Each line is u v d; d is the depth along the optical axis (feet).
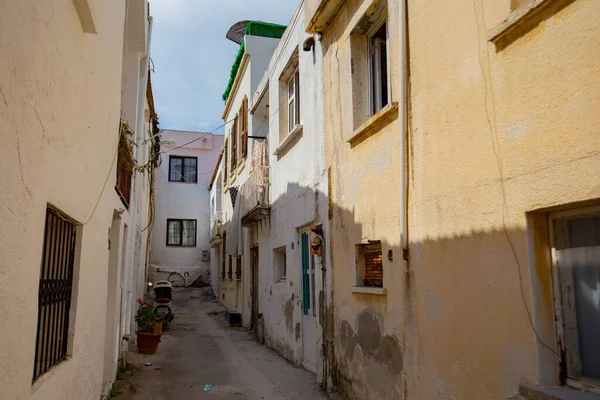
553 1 10.48
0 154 7.18
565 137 10.19
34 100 8.62
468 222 13.28
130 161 25.55
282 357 32.71
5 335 7.77
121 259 26.66
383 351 17.90
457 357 13.57
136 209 38.09
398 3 17.51
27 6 7.93
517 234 11.46
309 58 27.81
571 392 10.27
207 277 88.79
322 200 24.85
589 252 10.45
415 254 15.89
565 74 10.23
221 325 50.67
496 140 12.26
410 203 16.31
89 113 13.96
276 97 36.45
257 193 40.09
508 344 11.64
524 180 11.31
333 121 23.54
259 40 48.29
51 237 11.54
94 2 12.60
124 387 24.50
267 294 38.22
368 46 21.70
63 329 13.30
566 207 10.63
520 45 11.53
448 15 14.46
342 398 21.42
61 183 11.01
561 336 10.96
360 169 20.47
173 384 25.66
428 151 15.33
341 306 22.02
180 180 91.97
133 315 39.81
